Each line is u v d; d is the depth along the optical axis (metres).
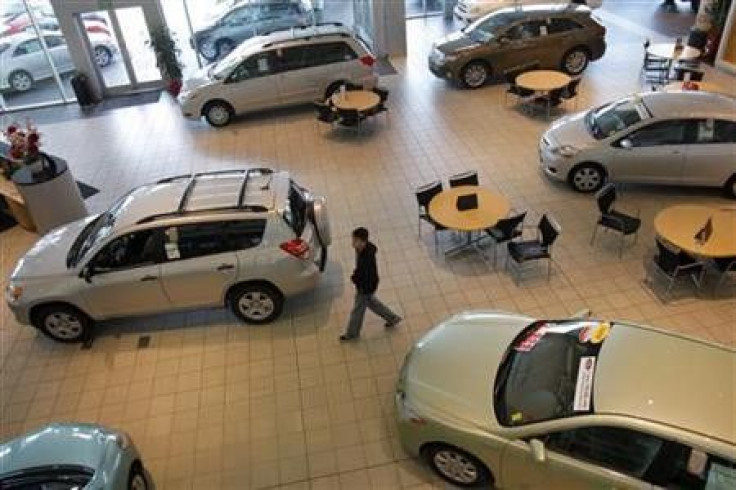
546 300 7.65
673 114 8.88
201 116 13.32
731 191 9.18
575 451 4.58
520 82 12.45
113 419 6.57
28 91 15.73
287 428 6.27
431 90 14.24
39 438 5.41
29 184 9.26
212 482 5.80
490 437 4.86
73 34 14.84
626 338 4.98
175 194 7.33
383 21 15.92
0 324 8.09
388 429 6.16
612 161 9.20
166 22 15.51
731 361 4.63
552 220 7.59
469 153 11.29
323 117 12.01
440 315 7.54
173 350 7.37
